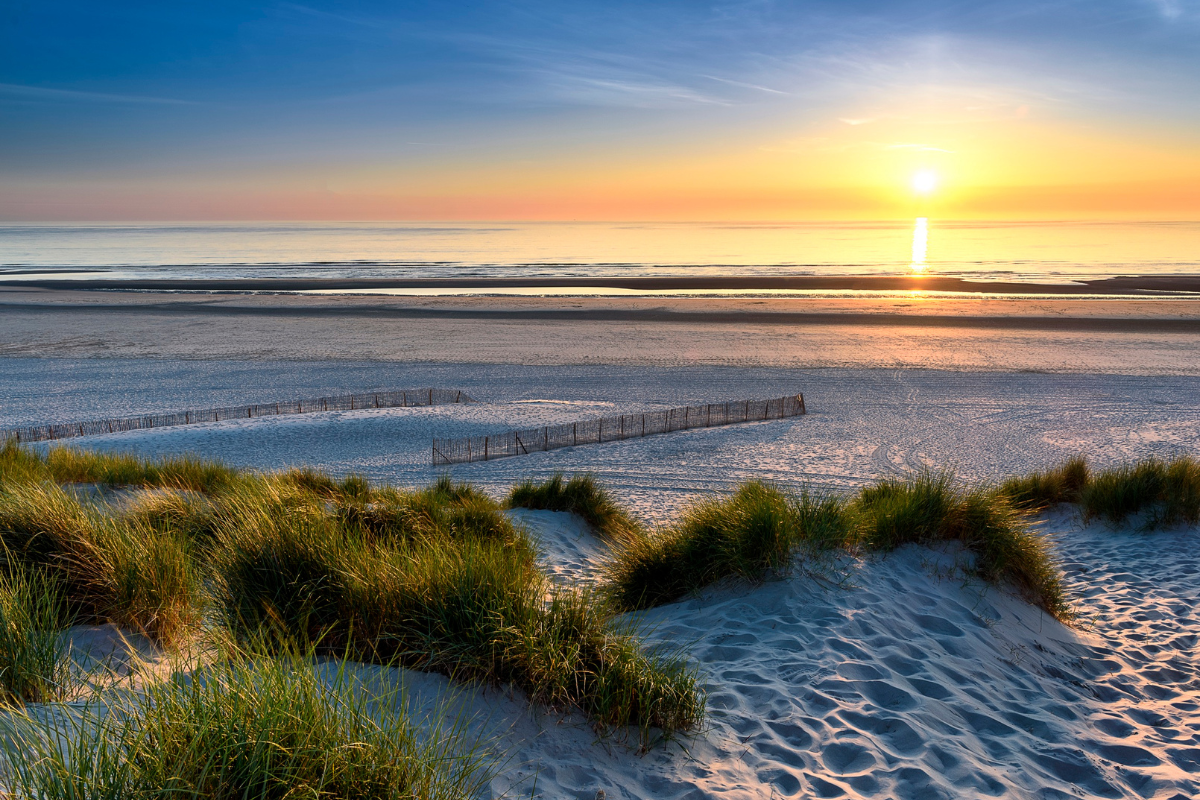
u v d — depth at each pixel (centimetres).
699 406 2727
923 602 547
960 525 633
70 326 5131
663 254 13950
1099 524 949
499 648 348
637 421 2458
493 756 293
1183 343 4375
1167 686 480
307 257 13638
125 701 280
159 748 217
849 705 394
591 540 959
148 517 607
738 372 3631
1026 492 1105
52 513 448
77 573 397
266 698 236
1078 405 2842
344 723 245
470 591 366
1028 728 399
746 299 6625
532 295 7144
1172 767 364
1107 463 1966
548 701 341
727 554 574
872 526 637
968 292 7106
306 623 352
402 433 2345
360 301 6569
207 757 218
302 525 433
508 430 2417
